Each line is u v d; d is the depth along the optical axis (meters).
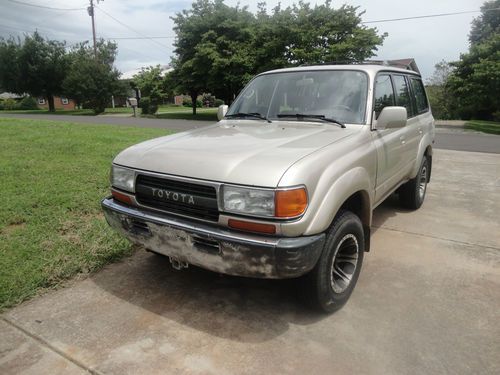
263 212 2.27
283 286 3.25
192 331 2.66
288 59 22.39
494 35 22.36
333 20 22.02
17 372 2.29
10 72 40.12
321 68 3.81
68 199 5.00
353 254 3.01
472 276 3.40
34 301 2.99
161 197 2.66
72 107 58.25
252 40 23.52
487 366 2.32
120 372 2.29
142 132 12.48
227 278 3.38
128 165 2.86
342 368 2.32
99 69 36.94
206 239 2.43
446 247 4.02
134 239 2.90
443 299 3.04
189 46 27.28
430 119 5.46
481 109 27.80
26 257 3.50
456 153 10.20
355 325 2.73
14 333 2.62
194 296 3.09
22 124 15.34
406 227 4.60
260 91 3.95
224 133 3.22
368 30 21.55
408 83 4.67
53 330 2.66
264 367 2.33
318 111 3.47
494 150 10.79
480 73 19.73
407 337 2.59
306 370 2.30
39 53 39.84
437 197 5.92
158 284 3.27
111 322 2.75
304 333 2.64
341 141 2.92
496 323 2.73
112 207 2.95
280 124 3.47
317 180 2.42
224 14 25.25
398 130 4.02
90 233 4.03
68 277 3.32
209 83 25.64
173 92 30.80
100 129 13.48
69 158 7.55
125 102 51.66
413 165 4.70
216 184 2.38
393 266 3.59
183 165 2.56
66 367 2.33
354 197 3.16
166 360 2.38
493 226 4.63
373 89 3.49
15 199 4.91
